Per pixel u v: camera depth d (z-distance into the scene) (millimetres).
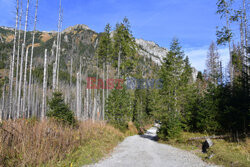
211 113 13750
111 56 28109
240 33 15180
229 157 7438
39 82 64125
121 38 27047
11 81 17797
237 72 21250
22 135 6621
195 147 11836
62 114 11547
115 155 9461
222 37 16188
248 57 12680
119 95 21578
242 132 11844
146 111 41031
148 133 27531
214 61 29953
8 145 6031
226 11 15344
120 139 16562
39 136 6789
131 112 22172
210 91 14734
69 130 9711
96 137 12242
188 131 16812
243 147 8898
